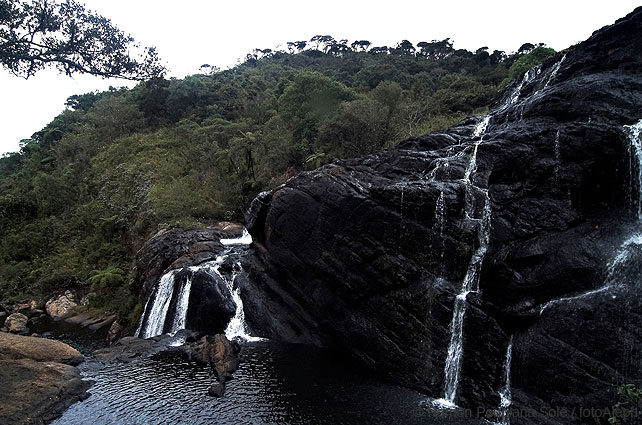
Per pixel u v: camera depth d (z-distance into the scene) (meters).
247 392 12.41
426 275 13.38
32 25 13.44
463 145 15.52
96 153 51.81
